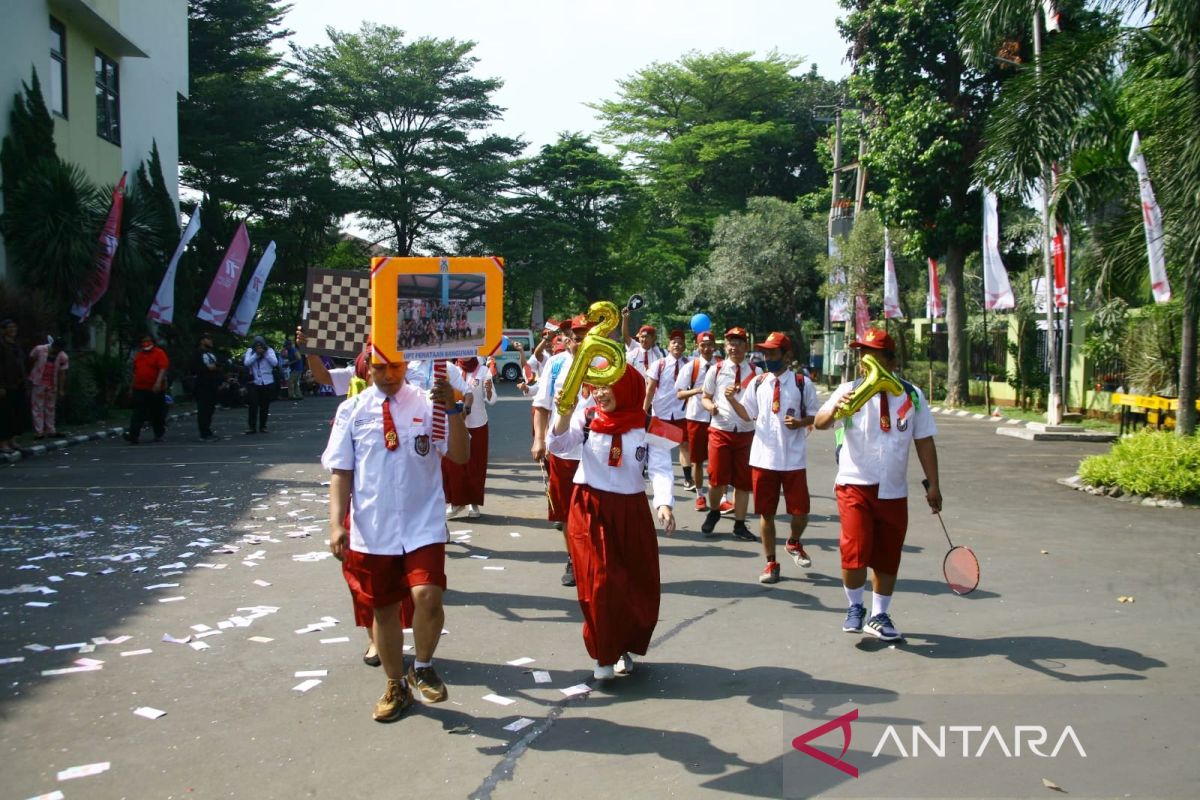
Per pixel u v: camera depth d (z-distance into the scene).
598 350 5.30
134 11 26.03
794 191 60.22
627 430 5.39
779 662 5.72
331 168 45.69
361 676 5.44
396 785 4.12
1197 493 11.33
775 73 60.62
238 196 41.91
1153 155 13.29
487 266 4.98
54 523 9.72
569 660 5.76
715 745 4.53
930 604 7.00
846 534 6.11
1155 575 7.88
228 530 9.44
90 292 20.48
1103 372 23.44
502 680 5.41
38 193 19.52
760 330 47.28
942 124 26.08
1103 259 16.41
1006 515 10.76
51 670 5.48
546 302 57.53
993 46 14.59
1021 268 27.95
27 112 19.94
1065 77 13.54
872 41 27.45
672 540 9.34
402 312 4.84
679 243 56.72
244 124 41.94
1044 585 7.55
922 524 10.23
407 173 47.91
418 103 49.06
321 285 5.59
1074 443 18.77
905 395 6.07
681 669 5.60
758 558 8.55
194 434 19.31
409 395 4.92
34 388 16.89
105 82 24.47
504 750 4.48
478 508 10.41
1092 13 13.76
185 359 27.22
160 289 22.92
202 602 6.90
